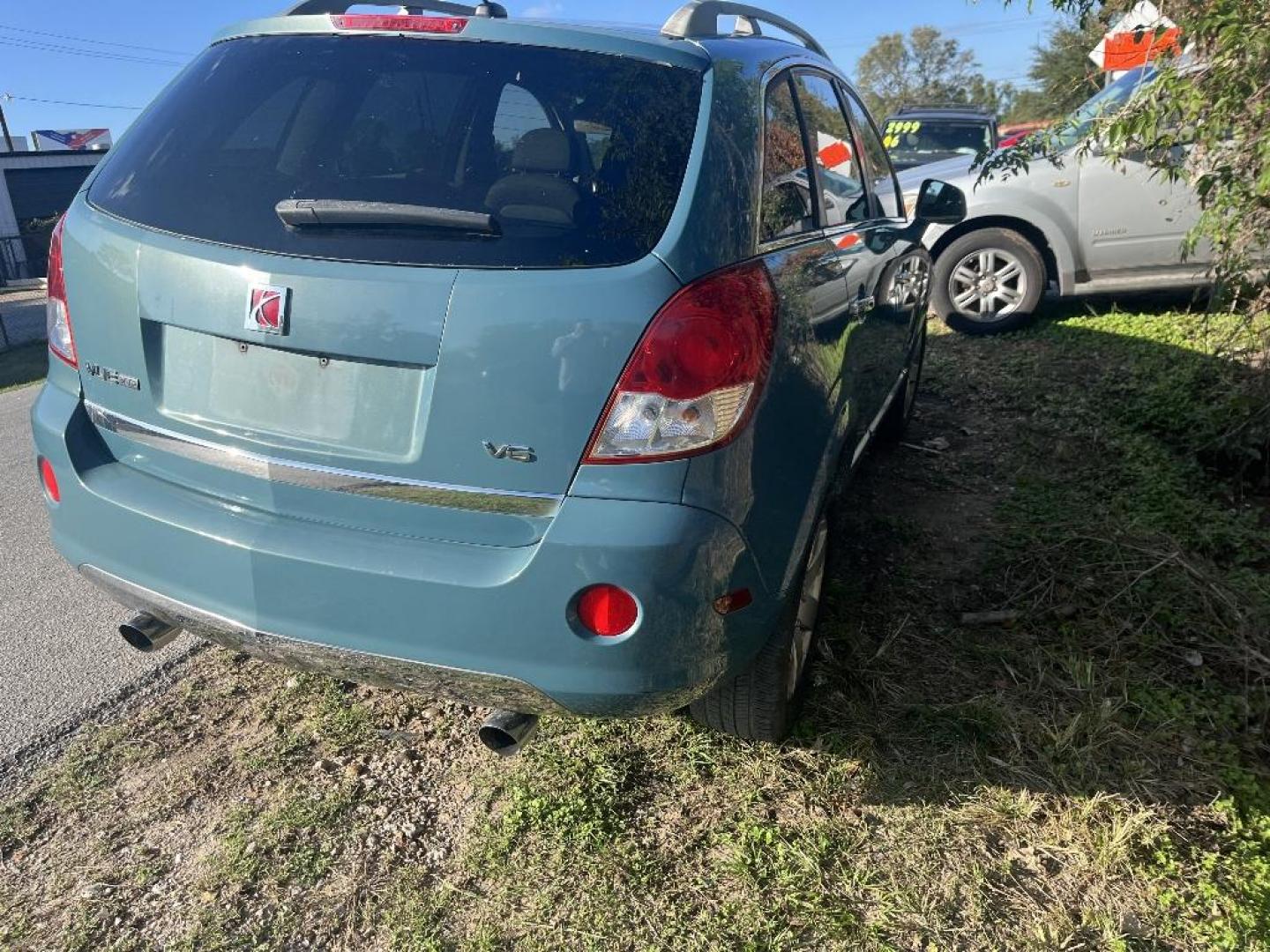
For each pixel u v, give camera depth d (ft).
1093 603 11.49
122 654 10.93
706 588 6.70
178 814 8.40
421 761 9.08
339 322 6.70
